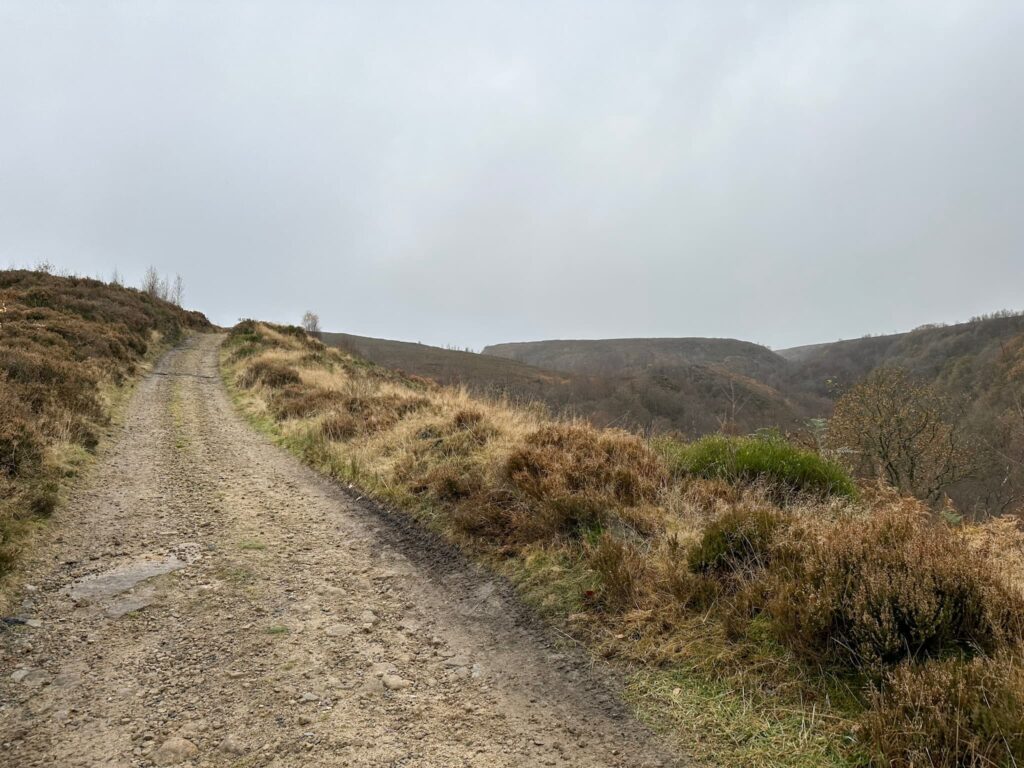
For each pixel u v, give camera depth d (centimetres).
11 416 666
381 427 930
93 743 270
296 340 3120
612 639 355
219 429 1121
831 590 310
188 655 351
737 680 302
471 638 381
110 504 623
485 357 9044
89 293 2741
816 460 588
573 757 266
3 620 373
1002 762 214
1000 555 420
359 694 317
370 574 482
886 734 237
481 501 571
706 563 400
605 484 550
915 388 1291
